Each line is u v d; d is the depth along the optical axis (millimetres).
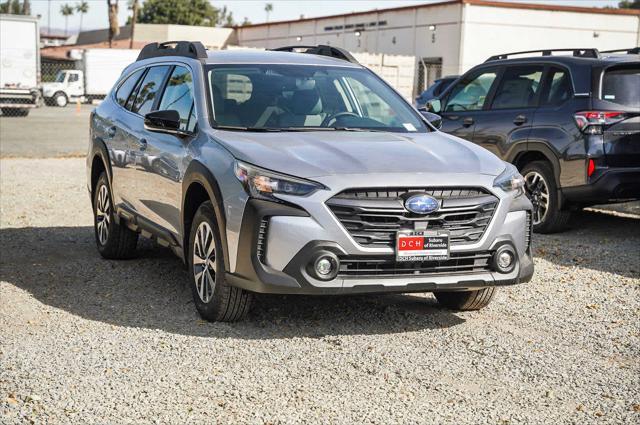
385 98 6457
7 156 17703
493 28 39188
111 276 6980
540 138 8992
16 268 7293
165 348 5016
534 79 9344
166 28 65062
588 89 8664
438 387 4434
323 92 6234
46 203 11156
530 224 5520
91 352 4949
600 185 8516
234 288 5297
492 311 5984
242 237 5016
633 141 8516
